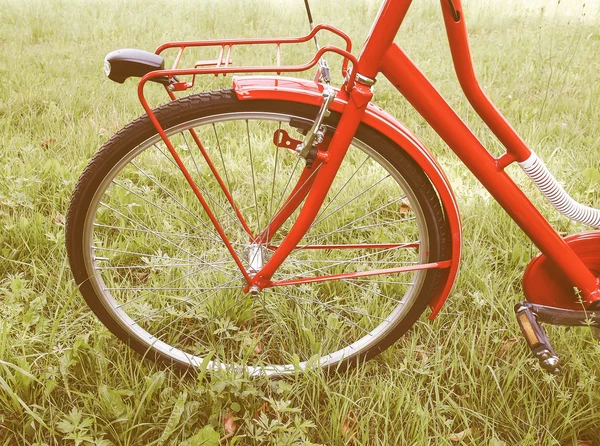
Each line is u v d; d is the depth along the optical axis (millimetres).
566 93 3615
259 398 1579
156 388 1515
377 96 3479
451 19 1126
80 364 1601
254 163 2658
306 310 1778
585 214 1414
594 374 1612
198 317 1735
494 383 1581
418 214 1381
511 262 2070
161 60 1169
